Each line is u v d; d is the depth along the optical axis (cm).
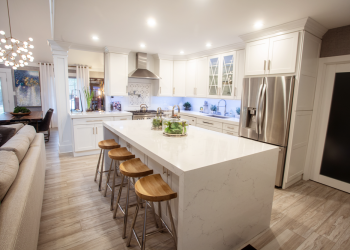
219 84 432
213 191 151
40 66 701
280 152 295
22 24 369
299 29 268
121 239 187
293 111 284
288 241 192
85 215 222
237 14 252
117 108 491
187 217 139
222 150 180
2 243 90
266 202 200
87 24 297
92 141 426
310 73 295
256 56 321
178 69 519
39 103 727
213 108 484
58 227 201
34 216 148
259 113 310
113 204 245
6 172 133
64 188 282
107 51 442
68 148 447
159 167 205
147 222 212
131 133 237
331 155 311
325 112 315
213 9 239
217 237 162
